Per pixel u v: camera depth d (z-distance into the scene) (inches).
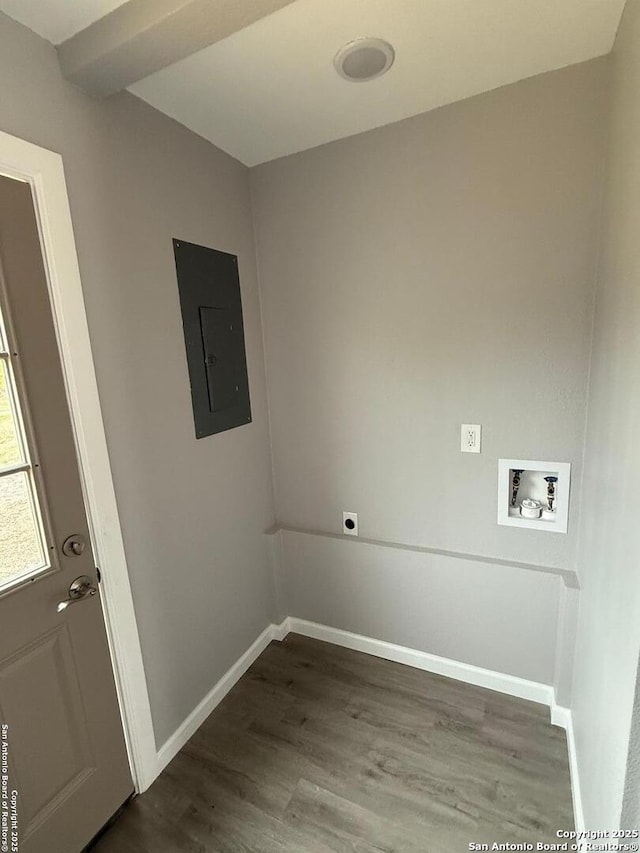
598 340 54.1
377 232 70.4
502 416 66.4
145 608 58.7
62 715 48.4
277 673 79.7
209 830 53.1
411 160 65.8
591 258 57.4
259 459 84.0
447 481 72.3
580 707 55.9
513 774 58.4
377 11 44.1
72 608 49.2
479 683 74.3
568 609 62.4
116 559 53.6
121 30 41.8
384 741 64.6
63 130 46.6
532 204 59.6
